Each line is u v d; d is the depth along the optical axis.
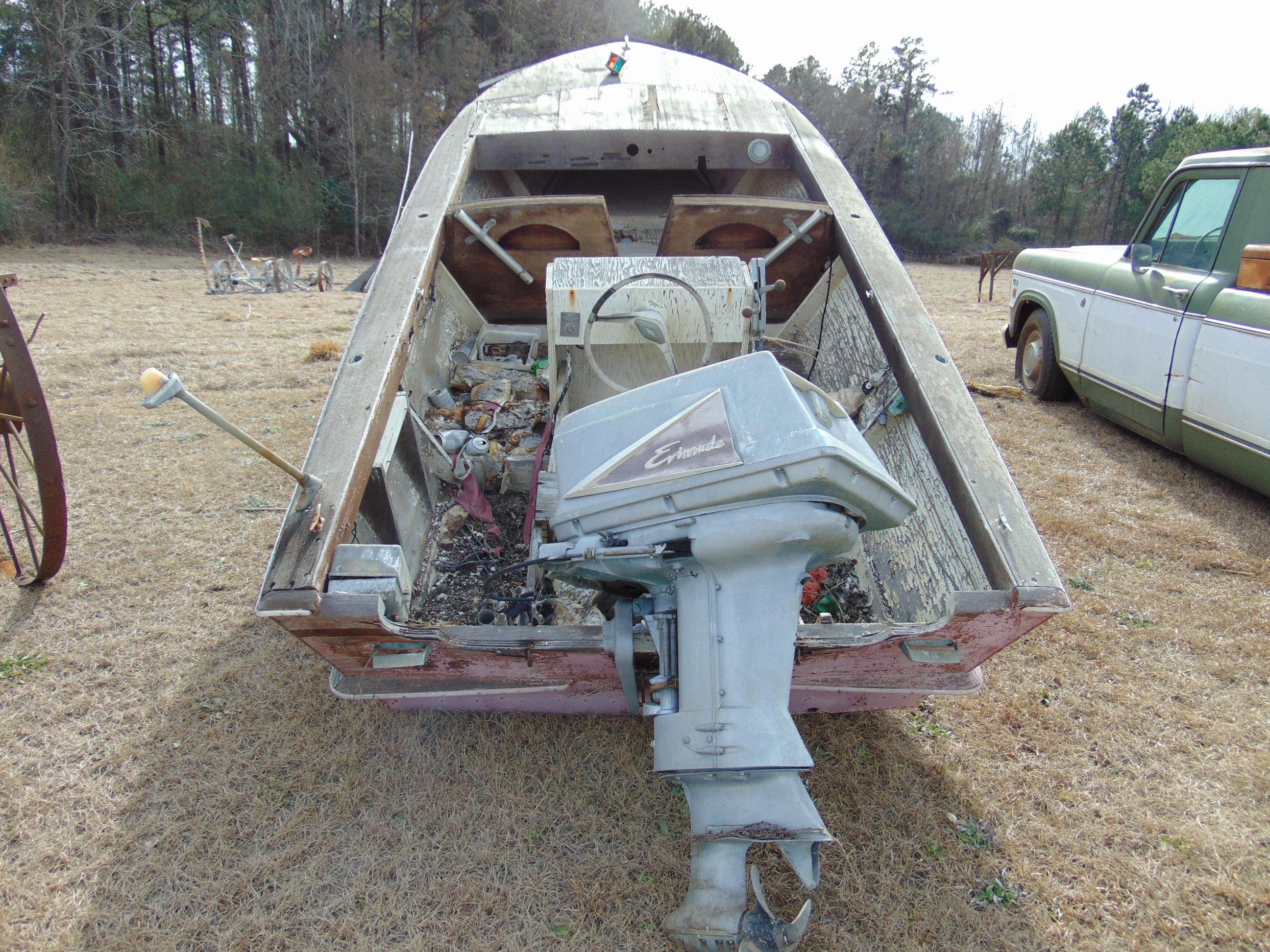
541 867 2.38
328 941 2.14
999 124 46.66
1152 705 3.14
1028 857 2.46
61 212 26.42
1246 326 4.49
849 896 2.29
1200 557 4.23
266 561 4.07
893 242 40.16
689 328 3.24
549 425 3.25
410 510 3.16
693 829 1.94
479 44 34.72
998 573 2.26
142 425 6.02
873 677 2.51
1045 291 6.71
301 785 2.67
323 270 15.40
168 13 31.64
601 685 2.48
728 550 1.94
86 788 2.63
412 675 2.43
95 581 3.84
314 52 34.03
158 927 2.17
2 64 27.36
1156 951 2.17
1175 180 5.40
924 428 2.86
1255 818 2.62
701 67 5.51
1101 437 6.00
